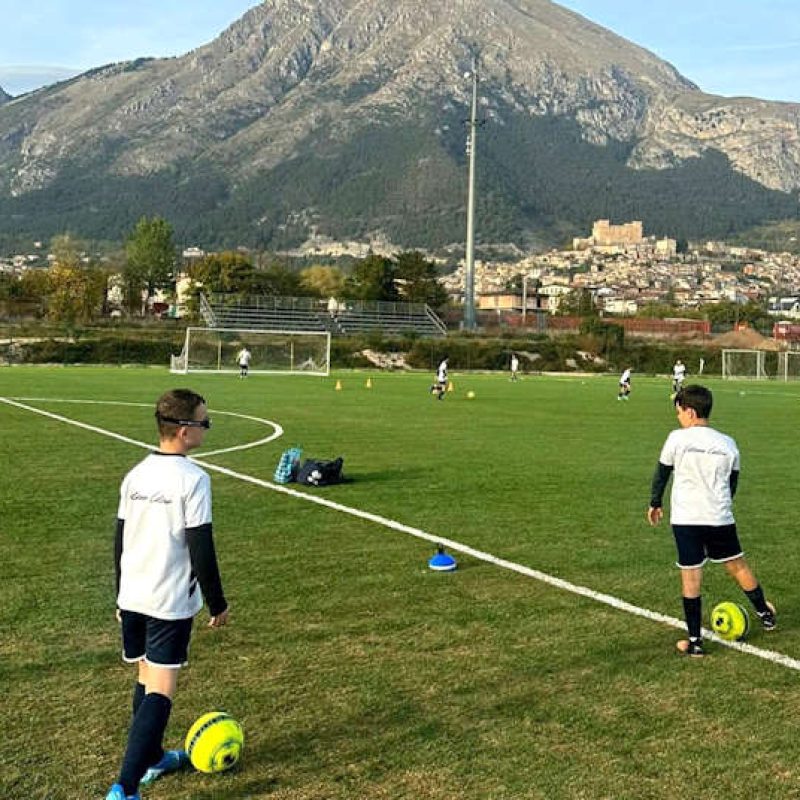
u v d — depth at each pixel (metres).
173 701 5.62
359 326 84.44
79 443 18.67
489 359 78.19
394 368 74.75
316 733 5.19
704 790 4.60
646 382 62.22
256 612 7.43
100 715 5.36
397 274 106.69
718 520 6.66
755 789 4.62
